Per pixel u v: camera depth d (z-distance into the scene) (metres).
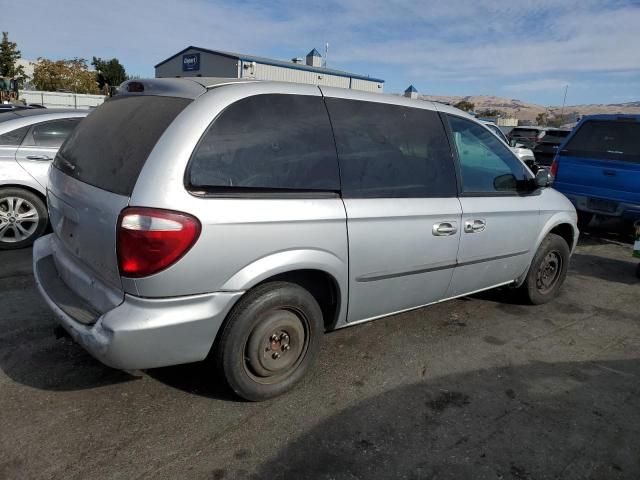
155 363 2.58
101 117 3.17
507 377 3.49
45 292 2.97
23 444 2.53
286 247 2.80
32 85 41.56
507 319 4.50
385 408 3.03
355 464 2.55
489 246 4.02
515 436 2.85
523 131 21.50
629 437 2.89
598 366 3.73
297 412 2.93
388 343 3.88
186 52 31.47
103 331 2.48
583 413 3.11
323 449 2.64
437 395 3.21
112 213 2.50
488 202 3.96
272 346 2.94
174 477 2.39
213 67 29.84
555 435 2.88
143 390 3.05
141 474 2.39
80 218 2.77
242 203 2.64
